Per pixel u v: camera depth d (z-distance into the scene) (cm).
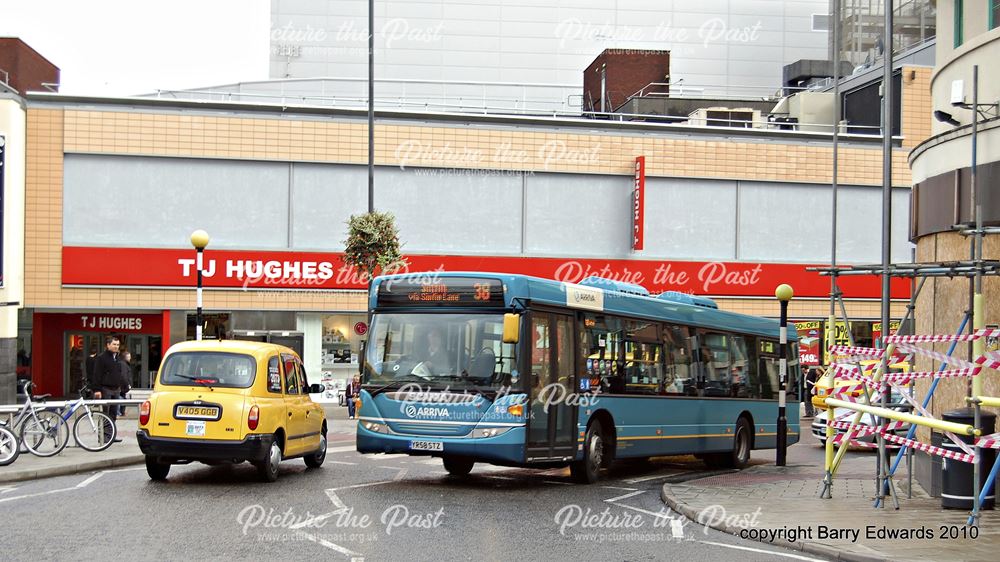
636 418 1772
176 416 1484
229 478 1589
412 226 3691
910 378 1270
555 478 1742
